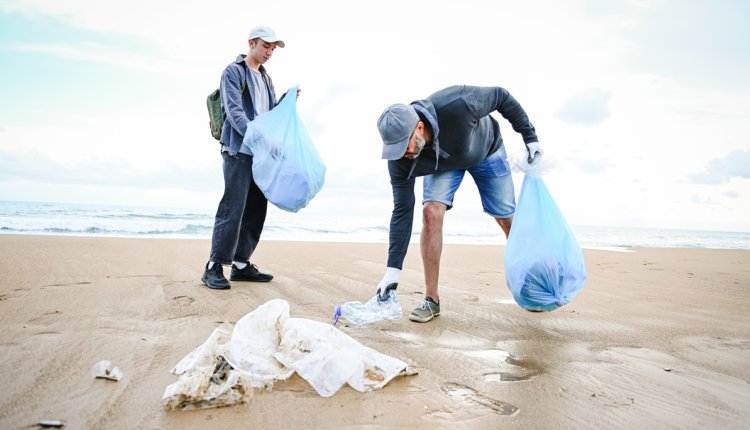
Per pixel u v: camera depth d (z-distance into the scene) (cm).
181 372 179
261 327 196
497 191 316
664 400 177
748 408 172
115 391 164
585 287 417
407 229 291
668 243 1605
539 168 275
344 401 166
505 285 423
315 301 323
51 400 155
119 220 1175
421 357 218
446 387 184
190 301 300
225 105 347
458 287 402
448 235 1379
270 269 445
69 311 262
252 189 373
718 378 201
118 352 201
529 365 213
